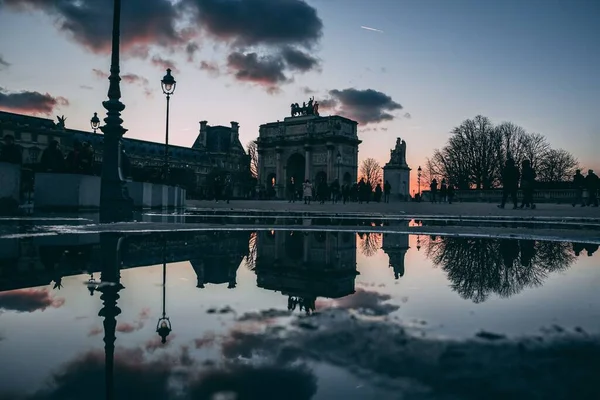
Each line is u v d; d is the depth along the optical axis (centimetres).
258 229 1323
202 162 16750
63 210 1845
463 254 775
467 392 185
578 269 605
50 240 827
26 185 2473
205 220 1784
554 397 180
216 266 593
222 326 294
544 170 10806
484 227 1595
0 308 340
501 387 190
